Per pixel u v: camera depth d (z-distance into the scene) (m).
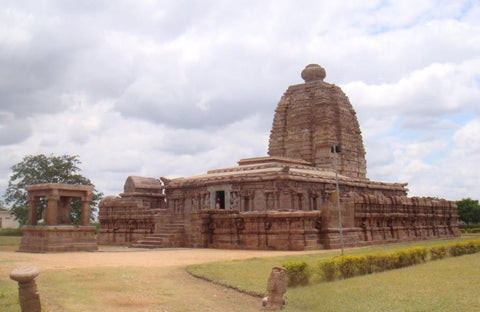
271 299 17.69
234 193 53.75
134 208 54.38
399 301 17.19
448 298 17.44
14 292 18.50
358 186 60.94
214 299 19.20
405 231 55.47
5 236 73.69
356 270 24.42
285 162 59.84
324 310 16.67
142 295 19.33
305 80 70.19
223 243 44.16
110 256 33.88
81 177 86.44
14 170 83.75
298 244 39.84
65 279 21.83
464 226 105.62
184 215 47.00
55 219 38.94
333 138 64.62
